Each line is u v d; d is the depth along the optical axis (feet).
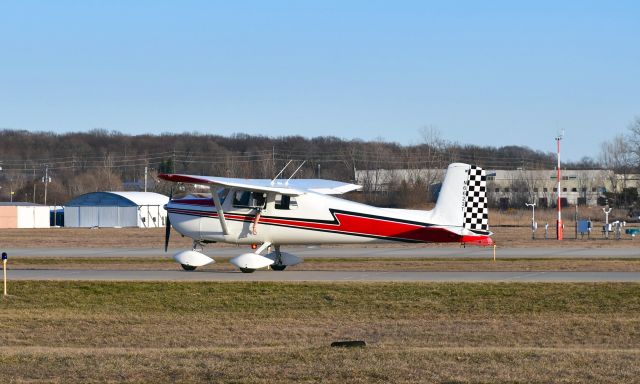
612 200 533.14
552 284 148.46
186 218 185.98
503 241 303.89
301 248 271.90
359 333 114.11
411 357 87.56
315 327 119.34
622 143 654.53
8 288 152.25
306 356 88.53
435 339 108.99
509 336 110.42
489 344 105.29
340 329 117.39
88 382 79.61
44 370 84.69
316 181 204.33
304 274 177.06
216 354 91.20
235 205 181.88
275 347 100.73
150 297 143.64
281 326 120.16
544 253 242.99
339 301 138.41
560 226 316.60
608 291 141.59
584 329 114.11
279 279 164.35
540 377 78.38
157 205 497.87
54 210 516.73
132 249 274.57
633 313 127.03
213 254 247.50
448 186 178.50
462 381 76.95
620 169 633.20
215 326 120.37
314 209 179.42
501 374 79.61
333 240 180.55
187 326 120.47
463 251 254.88
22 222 499.10
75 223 495.41
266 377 79.82
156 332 116.16
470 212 178.40
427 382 76.89
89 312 133.69
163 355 91.45
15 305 140.46
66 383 79.30
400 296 140.67
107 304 139.85
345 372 80.89
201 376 81.05
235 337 112.16
